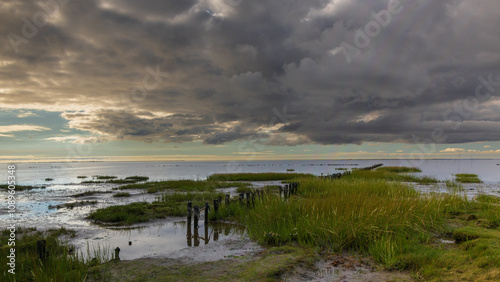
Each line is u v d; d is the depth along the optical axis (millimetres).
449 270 4973
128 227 10852
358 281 4906
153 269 5730
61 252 7457
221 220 11688
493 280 4355
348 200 9758
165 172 74000
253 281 4828
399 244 6309
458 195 12516
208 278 5074
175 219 12172
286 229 8070
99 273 5500
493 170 62438
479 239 6398
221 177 36438
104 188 27375
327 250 6711
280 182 30891
